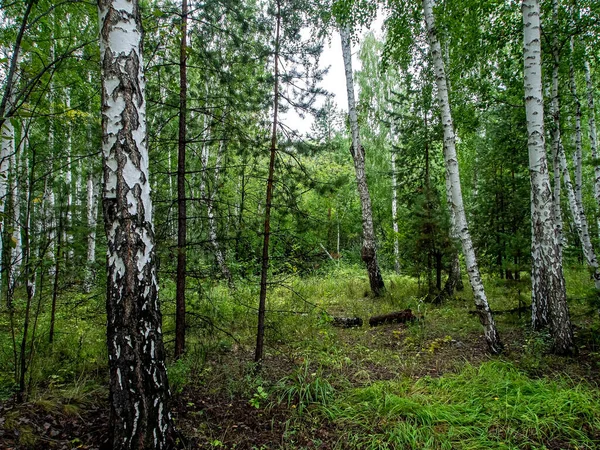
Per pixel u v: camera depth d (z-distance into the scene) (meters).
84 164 7.63
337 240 19.91
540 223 5.72
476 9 7.02
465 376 4.72
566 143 11.07
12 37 4.70
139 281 2.89
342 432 3.63
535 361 5.05
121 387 2.84
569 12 7.00
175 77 5.70
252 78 6.28
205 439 3.43
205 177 5.72
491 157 10.36
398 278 13.50
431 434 3.50
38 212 5.07
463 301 9.37
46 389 4.08
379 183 19.14
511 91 8.29
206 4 5.02
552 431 3.49
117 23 2.89
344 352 5.90
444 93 5.92
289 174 5.54
